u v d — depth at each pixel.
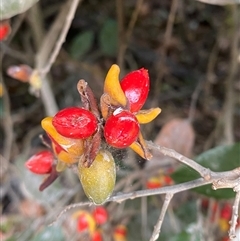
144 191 0.10
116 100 0.09
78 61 0.26
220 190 0.13
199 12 0.27
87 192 0.09
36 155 0.10
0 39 0.16
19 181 0.23
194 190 0.13
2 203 0.23
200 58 0.27
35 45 0.25
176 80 0.26
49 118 0.09
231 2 0.13
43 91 0.21
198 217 0.16
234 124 0.24
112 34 0.26
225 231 0.17
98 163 0.09
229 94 0.21
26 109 0.26
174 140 0.17
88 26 0.28
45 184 0.11
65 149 0.09
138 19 0.27
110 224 0.17
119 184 0.16
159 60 0.26
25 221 0.20
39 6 0.23
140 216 0.18
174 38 0.27
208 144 0.21
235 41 0.21
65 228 0.17
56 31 0.19
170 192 0.10
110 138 0.08
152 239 0.10
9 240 0.18
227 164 0.14
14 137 0.24
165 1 0.27
